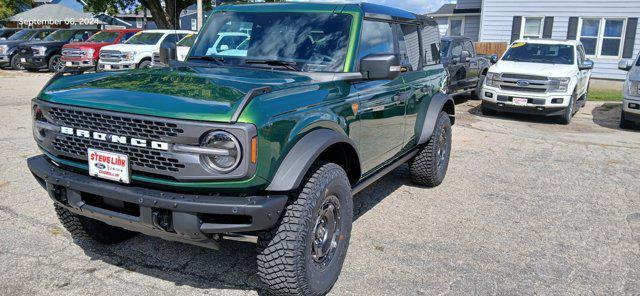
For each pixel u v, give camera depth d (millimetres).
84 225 3920
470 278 3863
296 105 3232
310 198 3186
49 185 3336
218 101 2934
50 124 3297
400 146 5055
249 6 4629
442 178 6281
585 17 18984
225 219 3035
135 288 3537
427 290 3656
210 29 4648
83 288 3508
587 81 13672
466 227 4906
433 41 6082
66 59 17578
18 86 14656
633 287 3816
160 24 25547
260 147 2873
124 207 3145
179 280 3674
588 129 10953
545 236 4754
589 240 4691
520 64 11969
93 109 3039
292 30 4258
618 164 7715
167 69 3969
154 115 2867
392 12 4906
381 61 3729
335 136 3395
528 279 3885
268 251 3129
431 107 5648
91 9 27453
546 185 6449
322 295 3514
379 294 3574
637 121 10641
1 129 8320
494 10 20406
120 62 16078
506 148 8633
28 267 3758
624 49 18609
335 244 3590
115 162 3037
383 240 4520
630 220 5254
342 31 4141
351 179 3967
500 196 5926
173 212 2916
